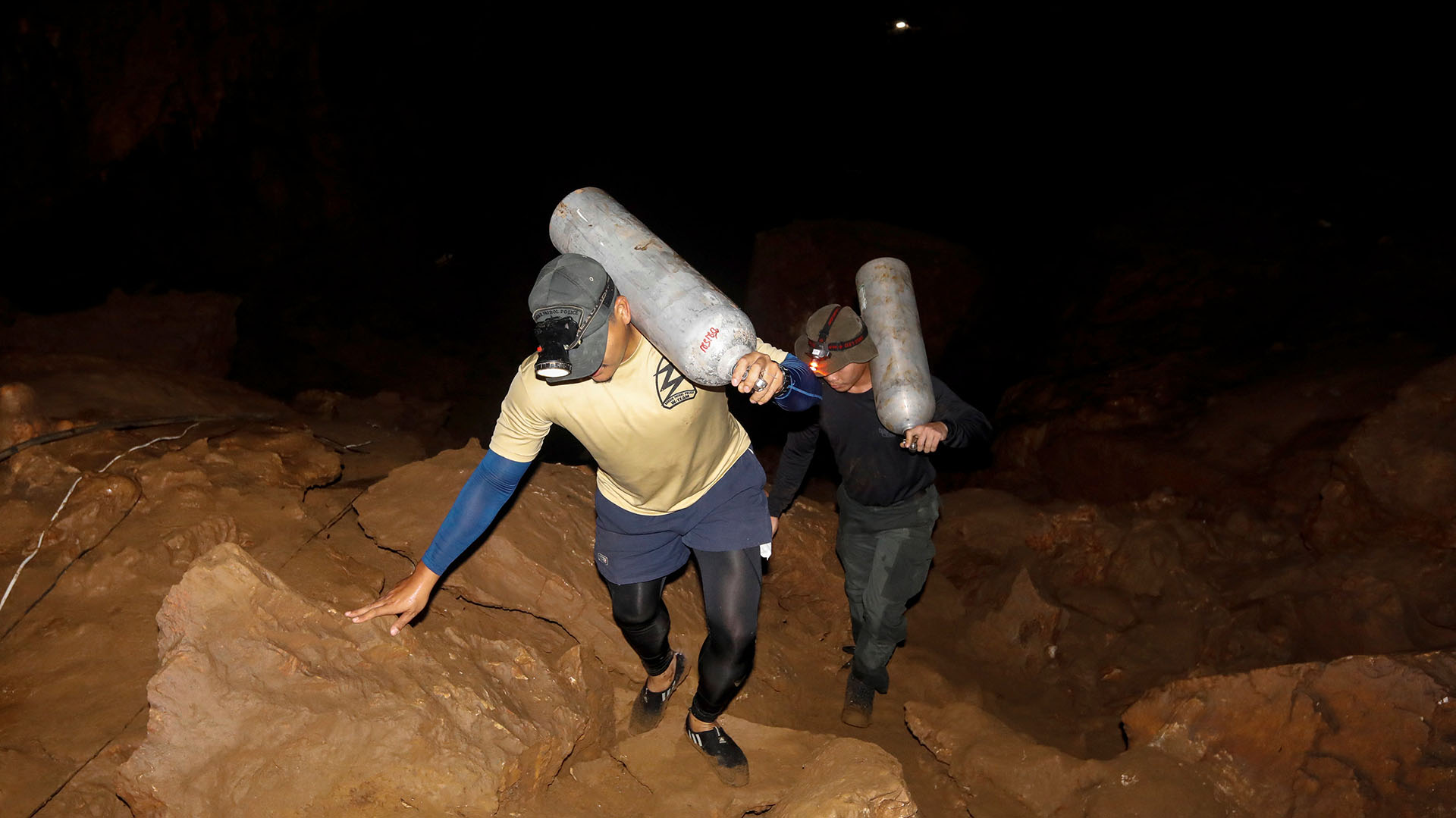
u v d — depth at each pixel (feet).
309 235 44.86
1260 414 23.68
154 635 10.77
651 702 10.89
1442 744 10.97
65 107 37.83
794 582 16.14
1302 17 46.93
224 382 22.00
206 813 8.16
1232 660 15.52
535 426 8.38
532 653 10.03
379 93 47.80
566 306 7.55
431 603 11.38
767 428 34.83
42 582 11.54
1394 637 14.89
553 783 9.93
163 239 40.88
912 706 12.98
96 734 9.26
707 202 55.77
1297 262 32.96
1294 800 11.14
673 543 9.66
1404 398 17.79
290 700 8.52
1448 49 41.57
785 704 13.70
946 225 50.19
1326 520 18.04
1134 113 51.90
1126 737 12.78
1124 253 36.32
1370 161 38.17
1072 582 18.17
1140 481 23.77
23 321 26.30
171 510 12.94
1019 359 36.70
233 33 41.16
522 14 53.88
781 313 37.40
